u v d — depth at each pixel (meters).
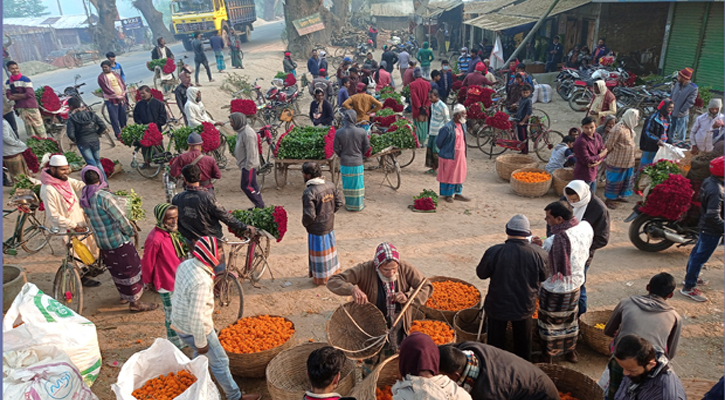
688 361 5.63
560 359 5.69
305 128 12.11
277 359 5.02
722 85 17.72
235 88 22.17
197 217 6.38
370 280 4.82
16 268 6.86
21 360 4.47
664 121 9.98
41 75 33.44
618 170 9.86
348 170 9.93
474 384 3.70
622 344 3.47
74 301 6.95
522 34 27.66
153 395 4.54
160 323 6.56
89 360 5.08
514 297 4.84
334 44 40.34
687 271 6.79
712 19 17.89
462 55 25.05
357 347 4.77
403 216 10.03
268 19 93.44
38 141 12.02
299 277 7.71
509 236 4.94
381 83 19.19
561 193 10.89
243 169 9.42
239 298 7.07
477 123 15.35
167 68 20.17
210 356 4.71
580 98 18.86
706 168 7.62
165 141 14.98
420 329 5.41
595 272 7.64
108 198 6.16
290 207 10.55
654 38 21.52
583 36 24.14
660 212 7.42
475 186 11.78
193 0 32.91
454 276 7.63
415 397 3.24
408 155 14.36
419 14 45.22
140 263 6.76
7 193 10.59
